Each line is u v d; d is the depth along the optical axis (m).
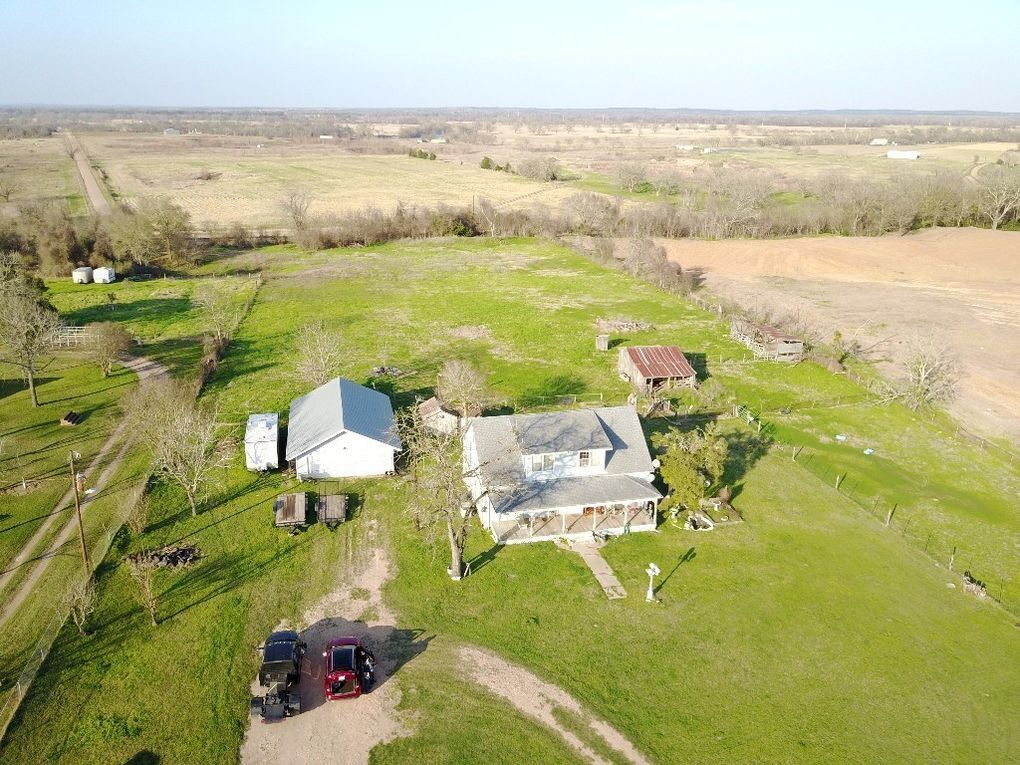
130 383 56.38
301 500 38.19
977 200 116.88
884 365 62.22
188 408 44.84
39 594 31.58
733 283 91.88
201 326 72.06
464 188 164.12
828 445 48.03
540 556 35.41
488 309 79.50
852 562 35.47
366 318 76.12
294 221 116.81
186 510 38.59
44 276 93.00
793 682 27.80
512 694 26.88
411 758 24.12
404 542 36.25
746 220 118.94
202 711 25.83
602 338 65.75
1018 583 34.16
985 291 85.56
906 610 32.06
